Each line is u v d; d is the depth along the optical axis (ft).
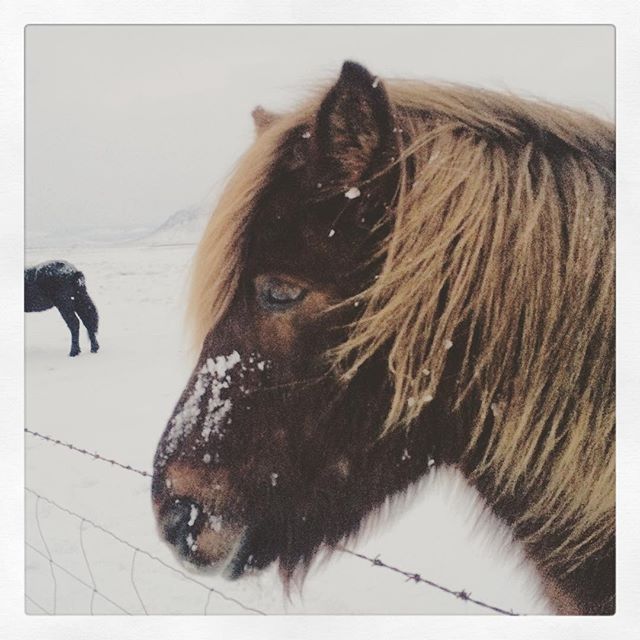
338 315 2.64
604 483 2.79
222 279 2.72
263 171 2.70
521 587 3.01
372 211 2.59
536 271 2.59
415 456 2.76
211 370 2.76
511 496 2.85
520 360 2.63
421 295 2.59
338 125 2.54
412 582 3.03
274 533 2.87
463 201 2.58
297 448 2.73
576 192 2.68
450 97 2.87
